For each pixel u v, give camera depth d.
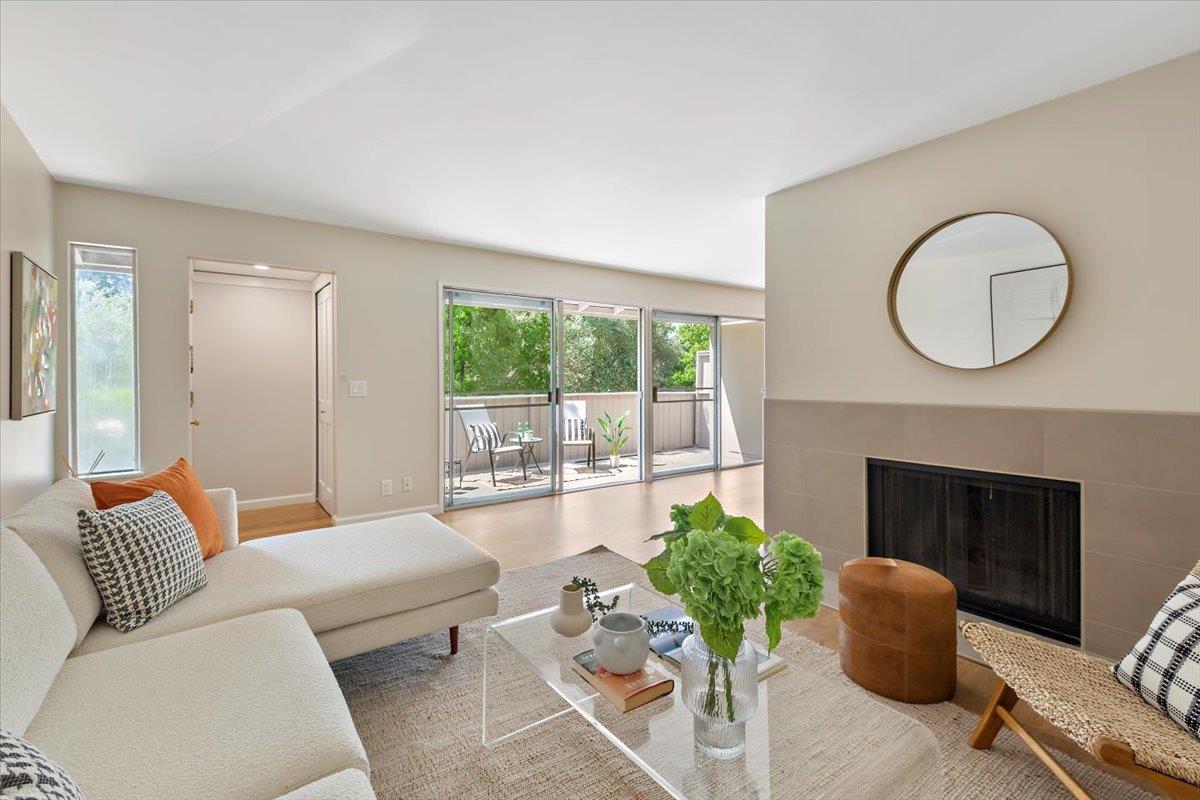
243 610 1.78
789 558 1.26
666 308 6.27
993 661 1.56
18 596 1.27
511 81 2.11
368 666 2.24
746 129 2.51
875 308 2.84
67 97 2.21
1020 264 2.33
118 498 1.96
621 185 3.23
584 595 1.92
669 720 1.43
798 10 1.70
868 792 1.19
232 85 2.14
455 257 4.69
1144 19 1.74
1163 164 2.01
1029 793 1.56
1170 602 1.51
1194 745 1.25
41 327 2.65
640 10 1.70
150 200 3.40
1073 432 2.21
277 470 4.94
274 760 1.10
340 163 2.90
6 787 0.64
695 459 6.72
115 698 1.26
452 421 4.81
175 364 3.49
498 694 2.05
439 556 2.25
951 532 2.59
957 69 2.03
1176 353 1.99
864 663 2.07
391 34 1.83
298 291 5.00
